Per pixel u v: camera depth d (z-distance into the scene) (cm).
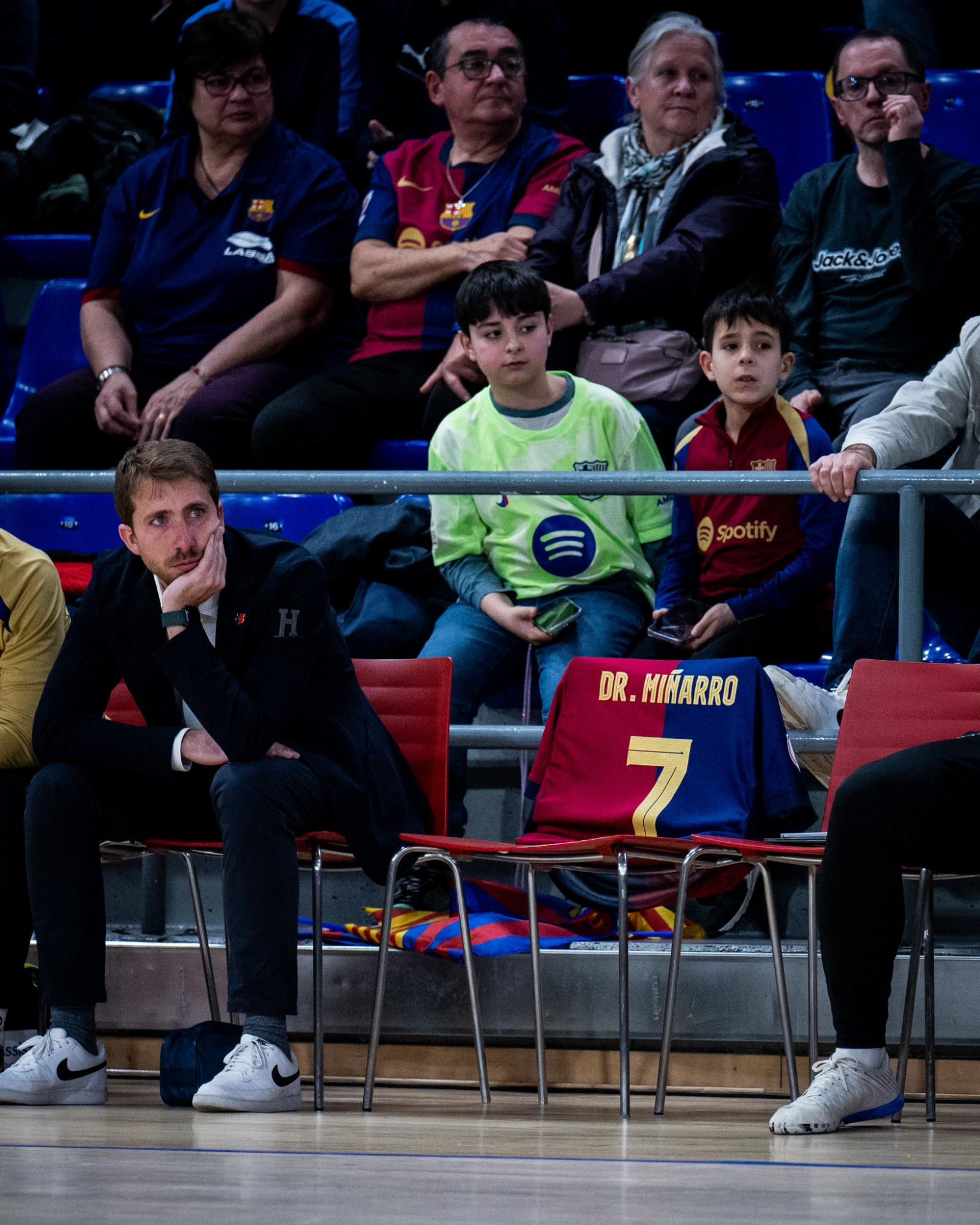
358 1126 832
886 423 1245
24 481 1286
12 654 1073
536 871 1030
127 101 2191
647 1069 1109
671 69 1672
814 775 1206
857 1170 628
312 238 1755
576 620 1326
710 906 1210
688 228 1636
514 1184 558
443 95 1759
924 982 998
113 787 985
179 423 1667
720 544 1349
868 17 2102
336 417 1642
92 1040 968
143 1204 477
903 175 1577
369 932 1144
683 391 1581
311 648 993
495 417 1397
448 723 1066
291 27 2045
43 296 1973
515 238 1686
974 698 996
